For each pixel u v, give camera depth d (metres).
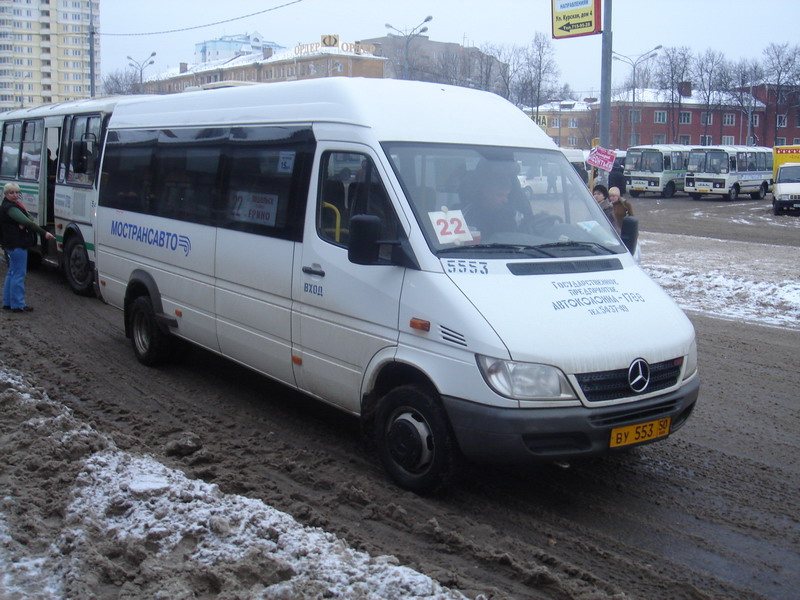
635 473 6.02
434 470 5.20
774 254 19.89
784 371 9.00
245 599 3.83
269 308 6.48
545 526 5.10
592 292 5.38
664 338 5.29
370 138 5.62
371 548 4.56
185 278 7.63
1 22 101.44
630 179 50.72
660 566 4.65
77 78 104.56
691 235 25.83
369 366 5.56
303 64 78.94
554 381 4.80
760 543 4.97
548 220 5.95
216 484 5.31
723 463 6.26
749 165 48.56
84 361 8.82
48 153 13.70
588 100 96.12
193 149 7.62
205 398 7.61
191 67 96.00
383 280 5.44
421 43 75.38
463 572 4.39
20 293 11.40
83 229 12.19
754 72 85.38
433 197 5.51
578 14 22.05
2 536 4.47
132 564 4.23
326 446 6.38
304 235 6.09
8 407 6.77
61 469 5.38
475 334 4.86
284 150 6.41
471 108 6.29
